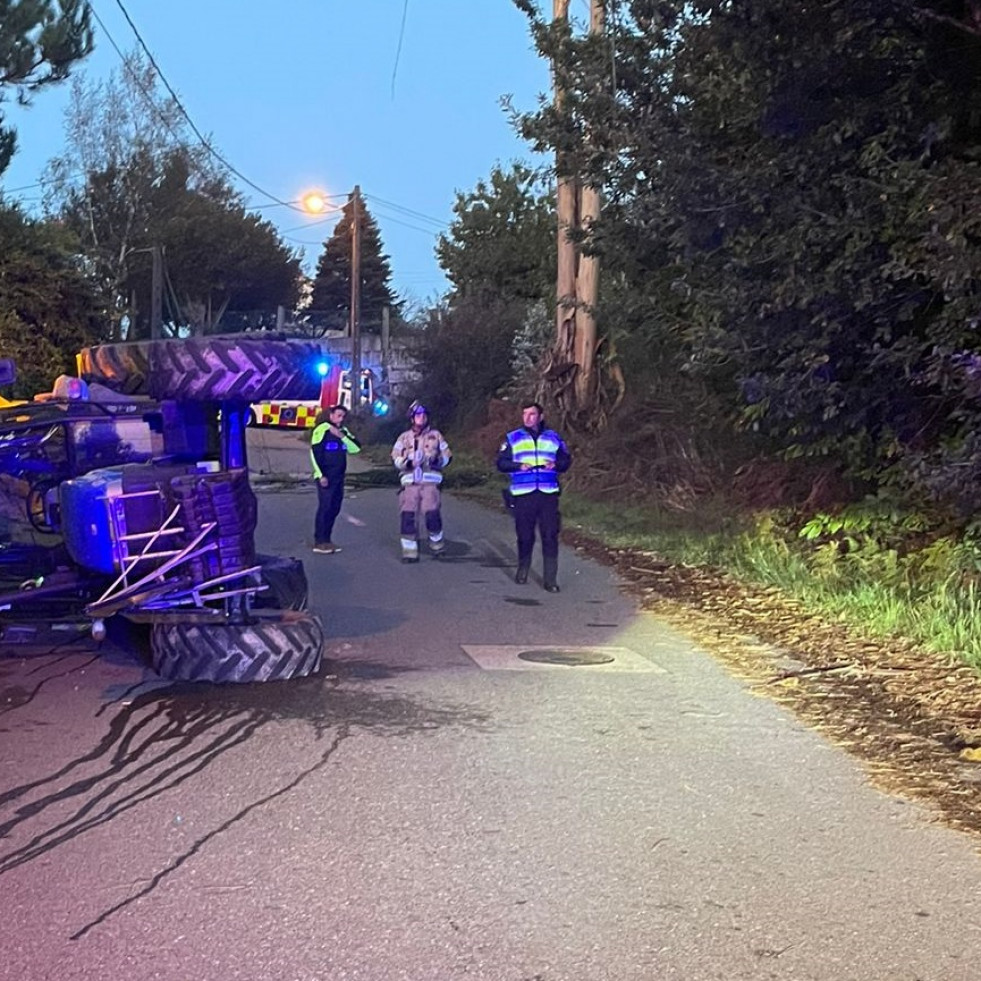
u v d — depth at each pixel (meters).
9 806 5.57
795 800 5.83
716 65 13.23
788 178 11.01
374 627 10.01
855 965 4.14
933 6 9.61
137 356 7.38
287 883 4.74
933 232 8.83
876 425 11.49
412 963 4.10
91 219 54.34
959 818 5.61
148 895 4.62
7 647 8.81
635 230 14.77
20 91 26.62
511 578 12.87
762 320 10.96
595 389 23.42
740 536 14.39
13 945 4.20
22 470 9.22
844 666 8.70
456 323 38.59
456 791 5.86
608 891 4.72
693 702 7.70
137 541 7.35
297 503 21.05
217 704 7.36
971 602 9.70
